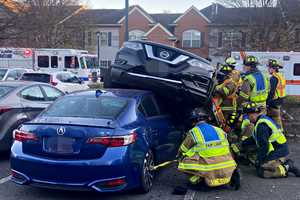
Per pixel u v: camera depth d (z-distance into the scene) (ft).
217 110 25.40
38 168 17.72
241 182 21.89
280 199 19.33
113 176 17.31
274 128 22.59
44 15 99.04
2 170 23.77
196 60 24.91
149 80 24.30
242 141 24.58
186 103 24.86
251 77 25.84
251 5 112.06
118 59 25.34
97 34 155.74
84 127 17.63
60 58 93.45
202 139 19.94
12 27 77.51
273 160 22.57
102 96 20.52
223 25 145.38
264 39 107.04
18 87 27.45
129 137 17.89
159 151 21.15
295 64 61.21
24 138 18.35
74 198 19.02
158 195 19.54
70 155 17.47
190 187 20.51
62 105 20.02
